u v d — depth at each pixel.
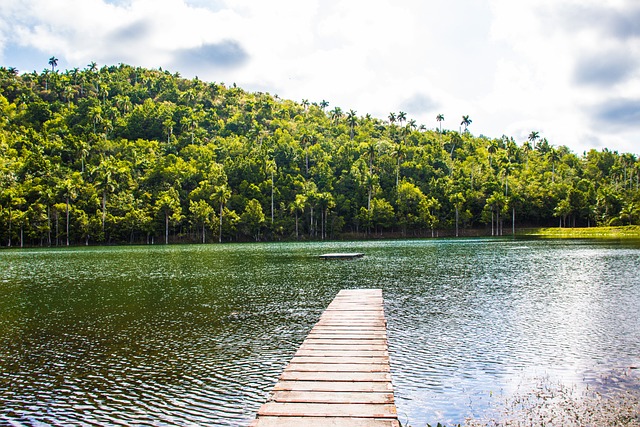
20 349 22.33
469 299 33.91
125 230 144.38
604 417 14.14
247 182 172.75
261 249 106.81
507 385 16.77
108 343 23.22
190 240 155.00
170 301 35.28
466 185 180.75
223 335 24.50
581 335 23.25
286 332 25.05
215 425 14.09
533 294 35.69
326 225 165.00
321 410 13.06
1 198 136.25
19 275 56.28
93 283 47.38
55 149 185.00
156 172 169.50
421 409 14.95
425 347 21.53
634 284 39.81
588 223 168.00
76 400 16.08
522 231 168.25
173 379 17.92
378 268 57.03
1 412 15.20
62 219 141.25
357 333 22.16
